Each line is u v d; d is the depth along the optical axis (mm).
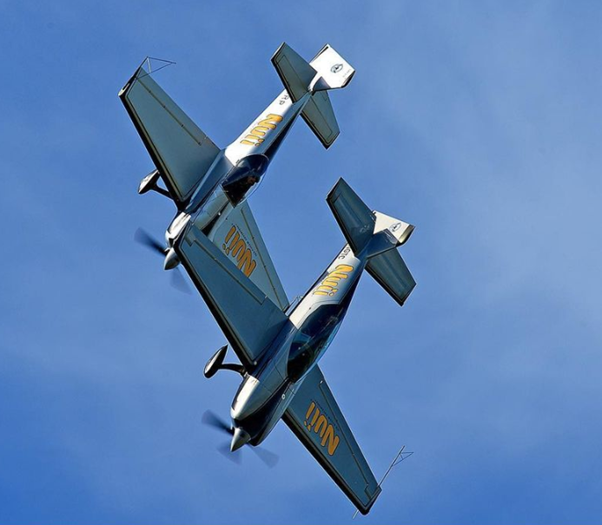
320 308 98625
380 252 103250
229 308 92188
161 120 104625
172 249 100812
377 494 103375
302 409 100000
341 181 99562
